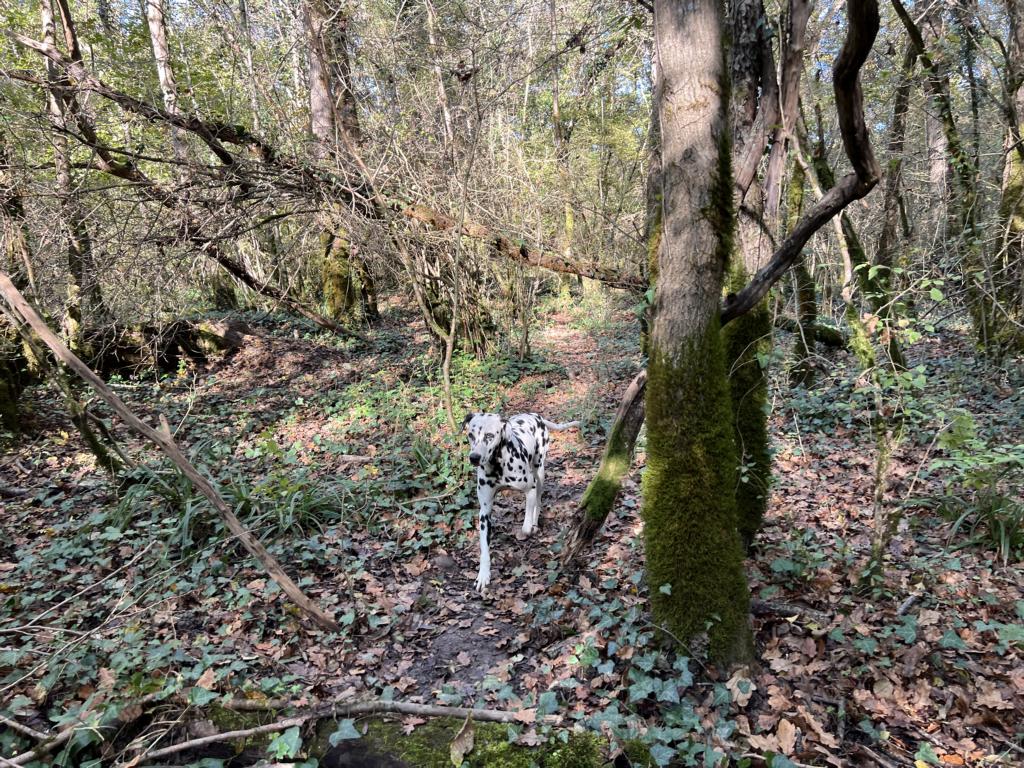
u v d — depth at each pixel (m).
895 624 3.66
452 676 3.75
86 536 5.32
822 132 8.41
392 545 5.34
